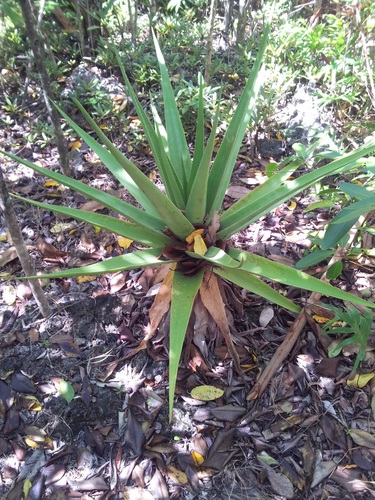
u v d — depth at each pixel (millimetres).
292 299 1077
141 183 702
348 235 1010
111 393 929
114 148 662
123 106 1549
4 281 1139
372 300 1053
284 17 1834
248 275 848
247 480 814
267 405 906
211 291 863
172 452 848
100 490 807
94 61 1723
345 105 1516
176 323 760
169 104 975
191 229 821
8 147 1490
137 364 969
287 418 887
